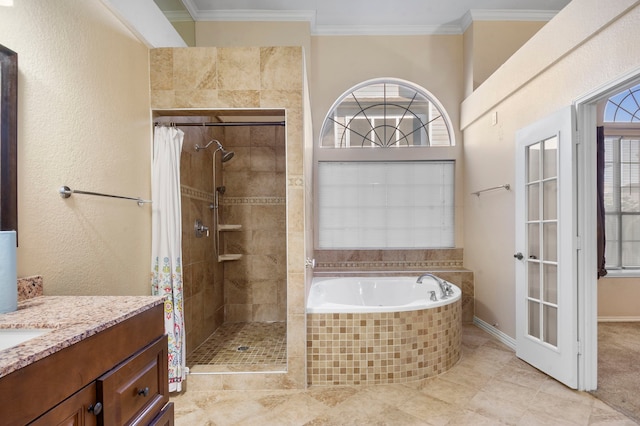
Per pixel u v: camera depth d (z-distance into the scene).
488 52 3.51
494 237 3.06
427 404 1.95
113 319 0.92
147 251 2.03
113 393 0.90
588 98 1.93
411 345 2.24
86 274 1.50
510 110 2.77
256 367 2.25
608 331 3.14
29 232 1.21
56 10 1.33
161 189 2.07
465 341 2.92
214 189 3.17
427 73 3.80
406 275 3.50
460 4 3.35
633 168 3.50
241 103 2.14
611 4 1.73
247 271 3.51
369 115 3.93
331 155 3.82
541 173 2.31
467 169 3.64
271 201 3.52
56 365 0.73
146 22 2.01
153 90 2.11
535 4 3.34
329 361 2.20
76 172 1.44
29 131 1.21
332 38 3.81
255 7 3.36
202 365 2.30
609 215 3.51
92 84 1.55
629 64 1.66
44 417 0.70
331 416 1.84
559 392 2.05
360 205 3.87
